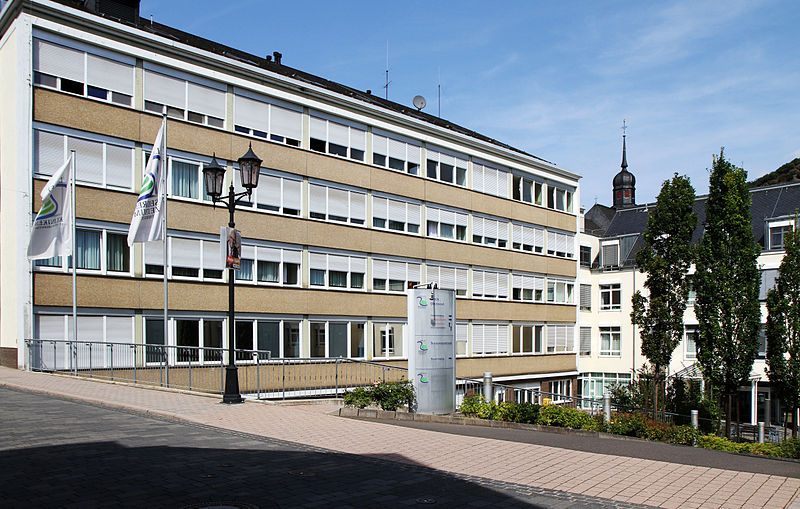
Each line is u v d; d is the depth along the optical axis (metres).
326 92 30.31
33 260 22.00
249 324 27.25
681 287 25.20
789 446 18.62
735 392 25.78
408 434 11.78
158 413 13.30
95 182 23.41
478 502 7.20
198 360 19.14
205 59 26.31
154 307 24.42
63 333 22.52
